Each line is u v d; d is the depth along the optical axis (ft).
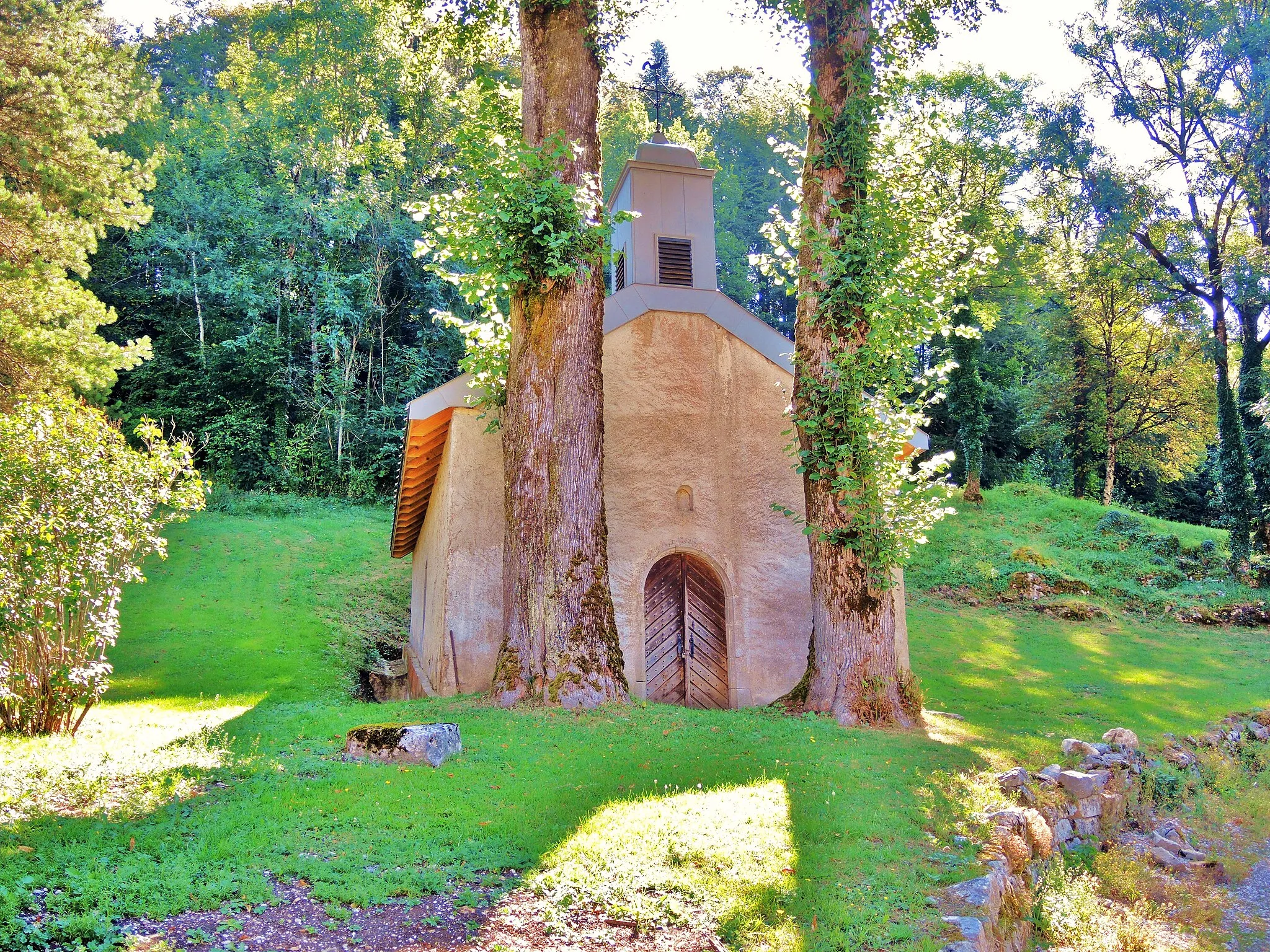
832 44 39.86
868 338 37.91
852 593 37.96
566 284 38.04
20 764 22.68
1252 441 98.17
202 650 58.90
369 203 136.36
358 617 76.18
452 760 26.76
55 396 33.83
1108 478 119.85
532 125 39.93
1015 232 105.19
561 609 36.37
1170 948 23.26
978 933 16.75
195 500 31.58
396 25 55.72
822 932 16.26
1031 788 28.14
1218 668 62.44
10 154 58.34
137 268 136.36
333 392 130.41
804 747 30.89
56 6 63.62
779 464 49.96
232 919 14.85
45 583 27.58
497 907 16.49
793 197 43.32
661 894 17.46
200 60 173.99
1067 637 72.54
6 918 13.34
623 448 47.55
